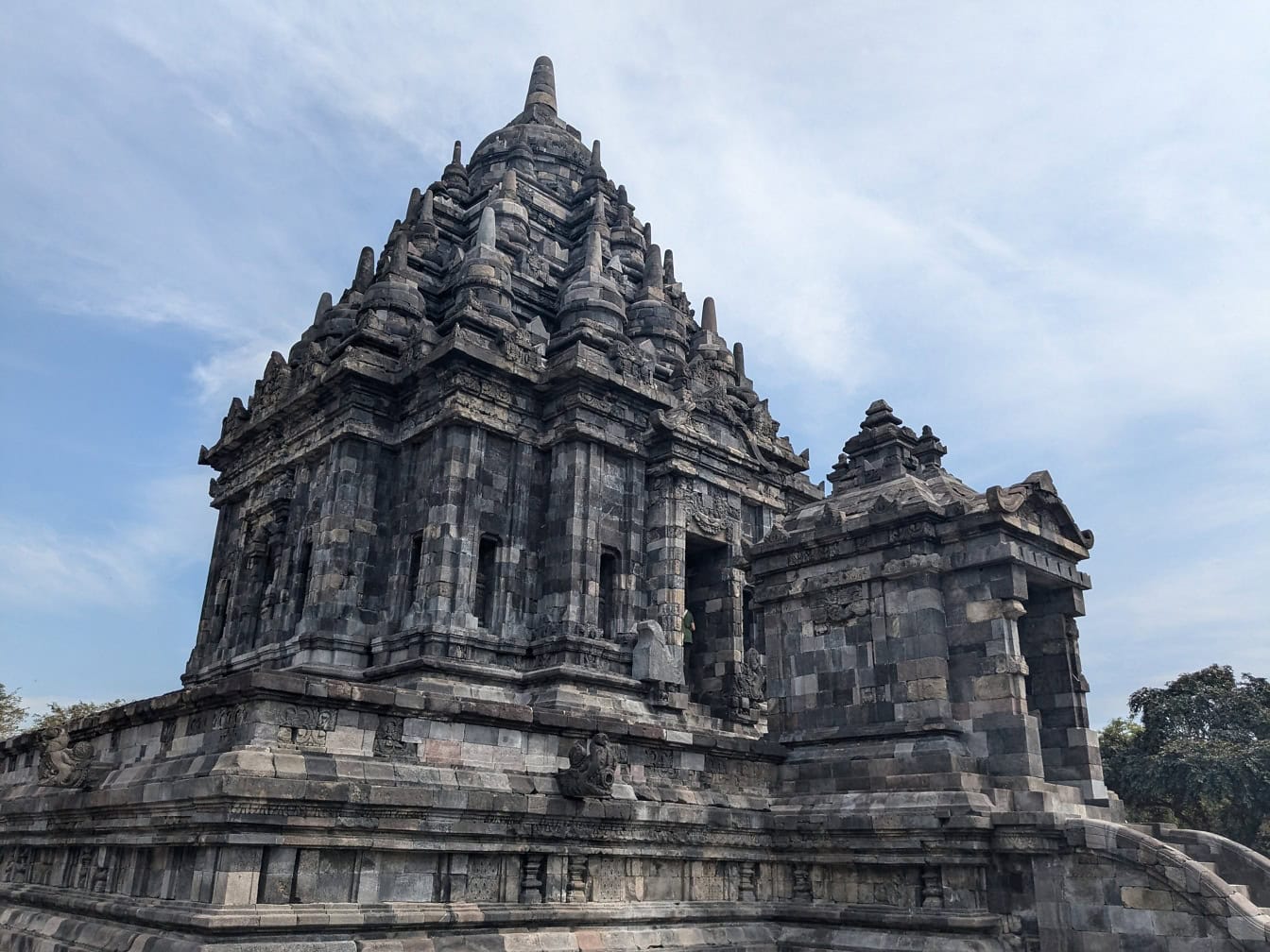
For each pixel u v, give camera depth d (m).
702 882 24.91
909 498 27.94
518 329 39.84
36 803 23.83
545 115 60.53
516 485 37.44
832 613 28.25
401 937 18.88
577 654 34.53
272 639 38.09
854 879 25.06
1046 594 28.11
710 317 52.00
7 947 22.23
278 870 17.69
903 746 25.45
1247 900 19.72
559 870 21.91
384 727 20.16
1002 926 22.33
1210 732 63.50
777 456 46.38
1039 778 23.92
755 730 37.94
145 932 18.00
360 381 38.47
